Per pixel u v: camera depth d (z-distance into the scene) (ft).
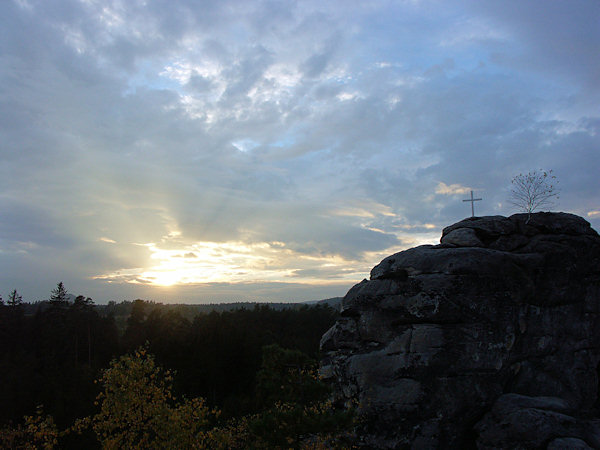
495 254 58.08
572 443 43.57
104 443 48.29
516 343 56.70
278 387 58.59
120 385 52.06
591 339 62.90
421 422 51.42
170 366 154.20
